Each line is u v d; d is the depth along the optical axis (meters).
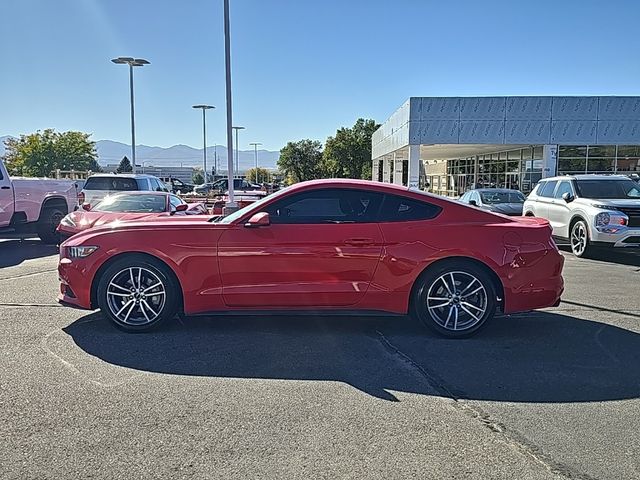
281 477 2.88
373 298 5.30
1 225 11.69
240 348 4.99
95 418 3.54
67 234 10.12
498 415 3.64
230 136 17.59
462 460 3.06
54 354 4.77
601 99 26.20
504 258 5.26
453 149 32.75
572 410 3.72
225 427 3.43
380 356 4.81
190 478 2.86
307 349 4.98
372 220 5.34
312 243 5.23
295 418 3.57
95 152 61.88
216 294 5.30
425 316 5.30
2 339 5.18
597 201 11.01
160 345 5.05
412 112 26.61
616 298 7.13
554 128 26.47
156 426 3.43
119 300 5.42
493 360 4.73
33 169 54.38
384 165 46.88
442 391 4.05
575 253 11.45
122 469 2.94
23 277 8.48
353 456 3.09
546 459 3.08
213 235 5.29
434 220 5.36
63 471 2.91
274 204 5.41
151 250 5.29
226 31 17.12
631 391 4.07
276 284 5.28
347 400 3.87
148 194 11.70
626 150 26.98
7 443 3.20
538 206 13.24
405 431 3.40
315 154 85.81
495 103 26.44
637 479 2.88
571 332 5.56
